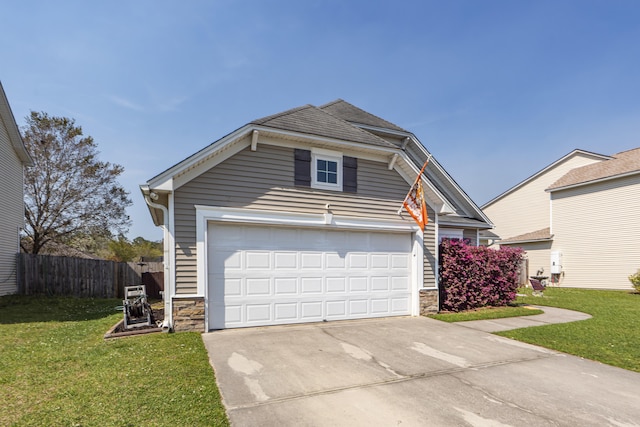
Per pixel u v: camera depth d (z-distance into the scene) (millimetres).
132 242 33219
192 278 7000
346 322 8359
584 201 19344
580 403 4156
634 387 4691
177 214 6949
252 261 7602
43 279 13297
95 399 3834
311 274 8188
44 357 5359
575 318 9484
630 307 11656
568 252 20000
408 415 3744
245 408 3807
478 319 9094
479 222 14125
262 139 7777
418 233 9516
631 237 17078
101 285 14164
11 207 13508
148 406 3686
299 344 6328
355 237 8797
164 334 6672
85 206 22203
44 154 20547
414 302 9375
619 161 19219
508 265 11609
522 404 4094
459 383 4711
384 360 5605
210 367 4957
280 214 7820
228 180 7402
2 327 7824
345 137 8422
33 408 3629
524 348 6484
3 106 12641
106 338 6508
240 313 7426
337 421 3572
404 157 9086
